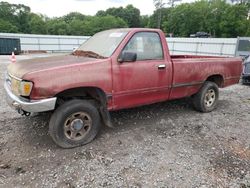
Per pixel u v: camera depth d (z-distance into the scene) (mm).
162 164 3400
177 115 5332
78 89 3758
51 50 39938
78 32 89688
